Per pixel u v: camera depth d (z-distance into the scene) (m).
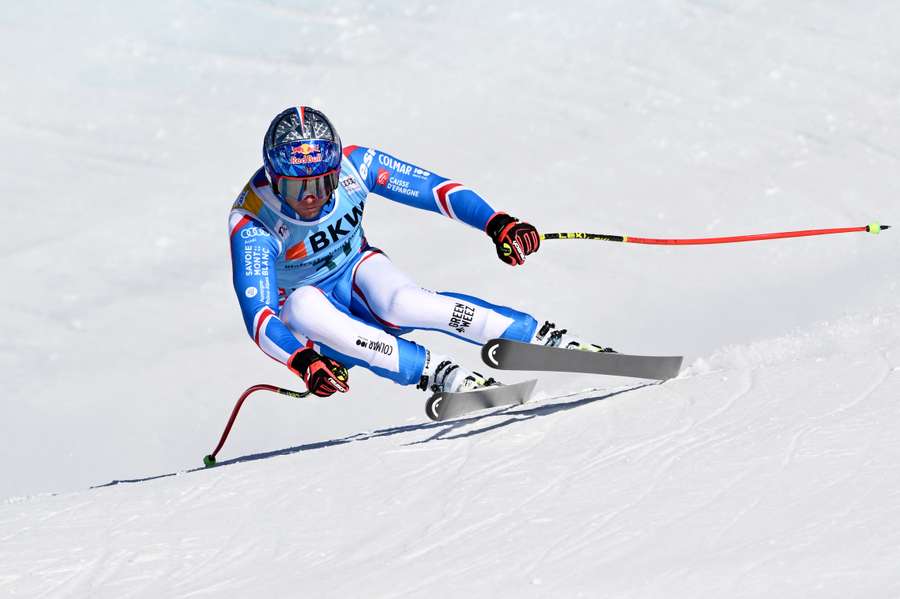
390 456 16.16
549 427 15.92
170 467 41.25
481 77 62.00
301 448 19.55
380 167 18.84
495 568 11.10
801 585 9.24
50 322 50.31
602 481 13.12
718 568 9.88
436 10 66.62
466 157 56.25
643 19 63.69
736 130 54.81
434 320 18.05
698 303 41.88
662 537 11.02
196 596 12.22
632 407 15.82
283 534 13.77
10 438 43.69
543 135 57.25
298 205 17.47
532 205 52.22
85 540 14.79
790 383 15.02
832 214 47.22
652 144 55.28
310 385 16.41
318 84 62.94
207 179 58.66
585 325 42.53
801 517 10.74
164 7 67.81
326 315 17.83
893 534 9.89
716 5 63.50
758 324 40.84
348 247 18.77
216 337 48.66
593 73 61.12
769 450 12.74
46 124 62.34
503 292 46.12
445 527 12.78
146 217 56.44
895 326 17.00
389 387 41.09
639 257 47.06
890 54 57.78
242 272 17.58
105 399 44.97
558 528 11.90
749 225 48.03
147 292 51.84
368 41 65.31
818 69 57.66
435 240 51.38
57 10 68.25
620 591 9.83
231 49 65.69
